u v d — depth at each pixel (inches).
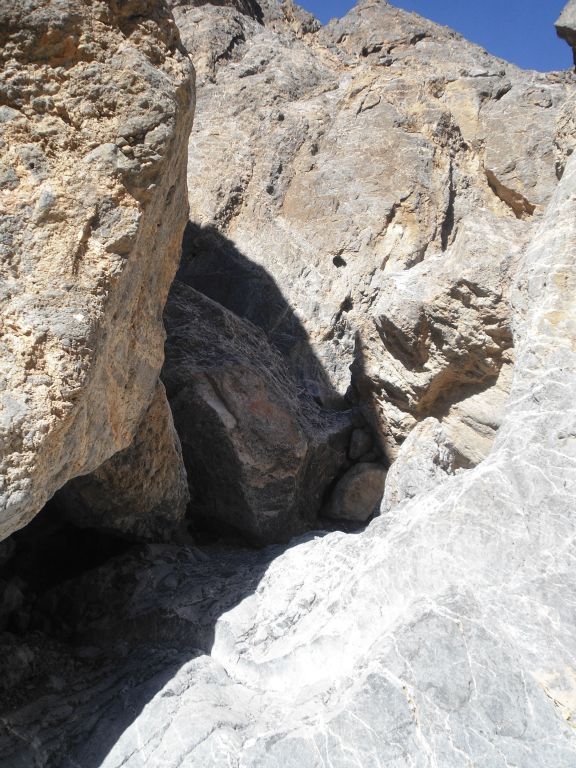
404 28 441.1
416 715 118.3
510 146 377.7
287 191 374.3
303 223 366.6
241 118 391.9
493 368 253.6
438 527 147.0
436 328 256.8
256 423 256.5
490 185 388.8
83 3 121.6
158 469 216.1
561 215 199.6
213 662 156.2
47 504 227.0
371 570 149.0
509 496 147.6
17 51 118.7
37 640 181.8
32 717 147.5
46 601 199.9
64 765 134.1
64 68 122.5
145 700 144.5
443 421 274.2
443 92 401.4
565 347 177.3
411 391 274.1
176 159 139.6
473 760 114.1
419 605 131.0
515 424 164.2
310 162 380.2
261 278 349.1
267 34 438.9
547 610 129.0
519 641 126.0
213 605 178.7
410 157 375.2
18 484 111.4
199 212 363.9
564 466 149.0
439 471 239.3
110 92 124.8
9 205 117.2
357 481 290.8
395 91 396.8
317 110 396.8
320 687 135.3
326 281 350.9
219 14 430.6
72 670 170.2
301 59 424.8
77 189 122.3
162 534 232.7
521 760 114.0
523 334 193.9
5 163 118.5
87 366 119.3
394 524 165.6
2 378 111.9
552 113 380.5
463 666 122.0
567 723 117.9
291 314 342.3
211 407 248.5
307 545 192.9
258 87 399.9
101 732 139.3
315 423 292.5
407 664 122.4
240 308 344.8
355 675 128.2
